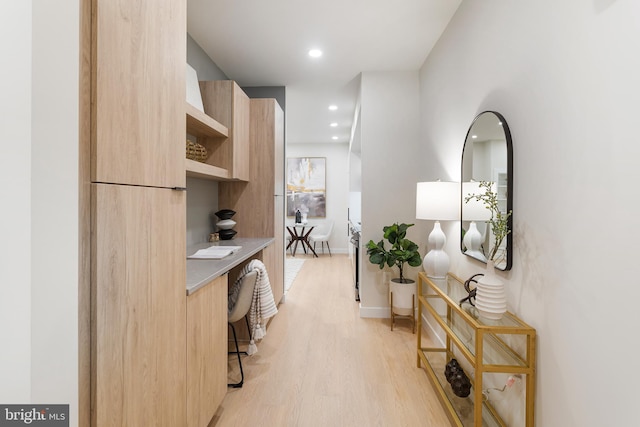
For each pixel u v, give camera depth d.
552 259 1.27
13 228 0.73
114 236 0.96
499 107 1.71
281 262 3.83
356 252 4.14
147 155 1.13
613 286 0.98
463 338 1.79
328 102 4.55
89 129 0.88
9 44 0.72
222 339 1.81
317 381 2.16
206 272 1.70
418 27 2.58
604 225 1.01
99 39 0.89
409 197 3.41
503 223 1.55
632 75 0.91
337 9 2.35
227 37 2.74
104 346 0.91
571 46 1.16
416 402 1.93
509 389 1.58
